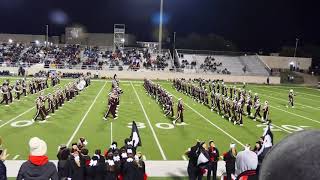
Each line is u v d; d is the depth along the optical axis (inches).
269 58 2363.4
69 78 1851.6
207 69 2158.0
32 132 661.3
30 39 2623.0
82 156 332.8
